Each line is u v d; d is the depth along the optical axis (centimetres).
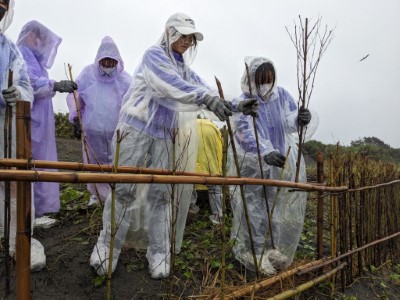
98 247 296
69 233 367
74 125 454
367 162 404
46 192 372
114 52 448
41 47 389
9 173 163
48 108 371
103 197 427
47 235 361
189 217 460
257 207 353
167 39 303
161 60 287
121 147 300
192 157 321
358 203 383
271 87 356
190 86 278
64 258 316
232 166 364
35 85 344
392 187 446
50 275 291
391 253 448
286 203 360
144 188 304
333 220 346
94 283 288
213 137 467
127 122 300
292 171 364
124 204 294
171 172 268
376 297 362
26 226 178
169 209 304
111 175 190
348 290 359
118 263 319
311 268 313
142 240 327
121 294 284
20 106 193
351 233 366
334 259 339
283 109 376
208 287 296
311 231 487
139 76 307
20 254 178
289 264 357
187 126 318
